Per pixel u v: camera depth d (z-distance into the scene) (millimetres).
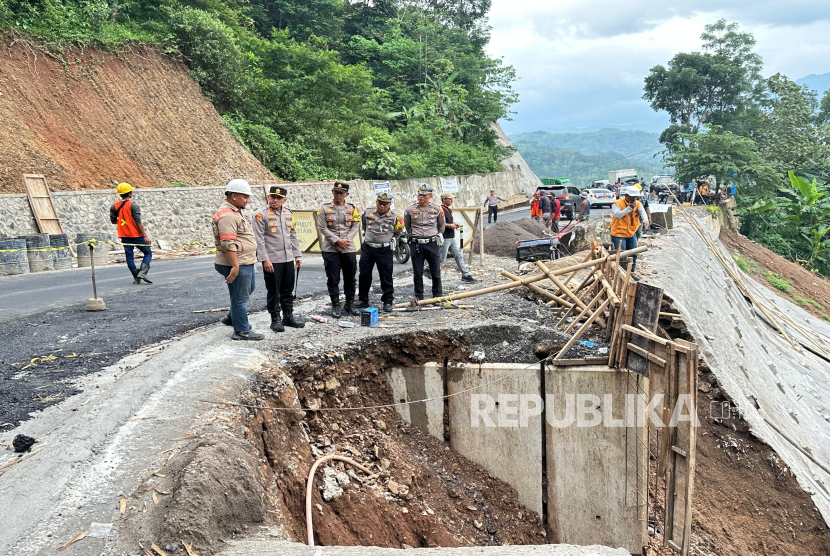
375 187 19484
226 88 26422
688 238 17078
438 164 37344
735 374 9336
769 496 7711
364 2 50969
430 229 8836
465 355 7449
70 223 15781
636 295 6719
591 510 7191
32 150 16656
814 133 44312
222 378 5375
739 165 36625
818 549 7281
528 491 7297
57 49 19922
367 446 6336
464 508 6781
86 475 3760
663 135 60031
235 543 3361
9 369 5723
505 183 45031
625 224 11055
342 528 5188
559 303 8828
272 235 6977
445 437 7453
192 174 21969
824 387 13844
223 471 3742
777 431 8828
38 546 3107
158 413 4617
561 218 29016
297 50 31406
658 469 6102
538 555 3289
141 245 10883
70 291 10133
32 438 4148
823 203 37031
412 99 44438
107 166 18953
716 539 7094
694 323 9031
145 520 3311
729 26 58156
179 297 9492
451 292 10250
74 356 6148
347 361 6762
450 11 59281
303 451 5539
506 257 15664
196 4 28812
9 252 12344
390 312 8500
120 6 24766
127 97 21688
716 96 59906
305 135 29766
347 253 8023
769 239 36125
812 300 26188
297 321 7414
